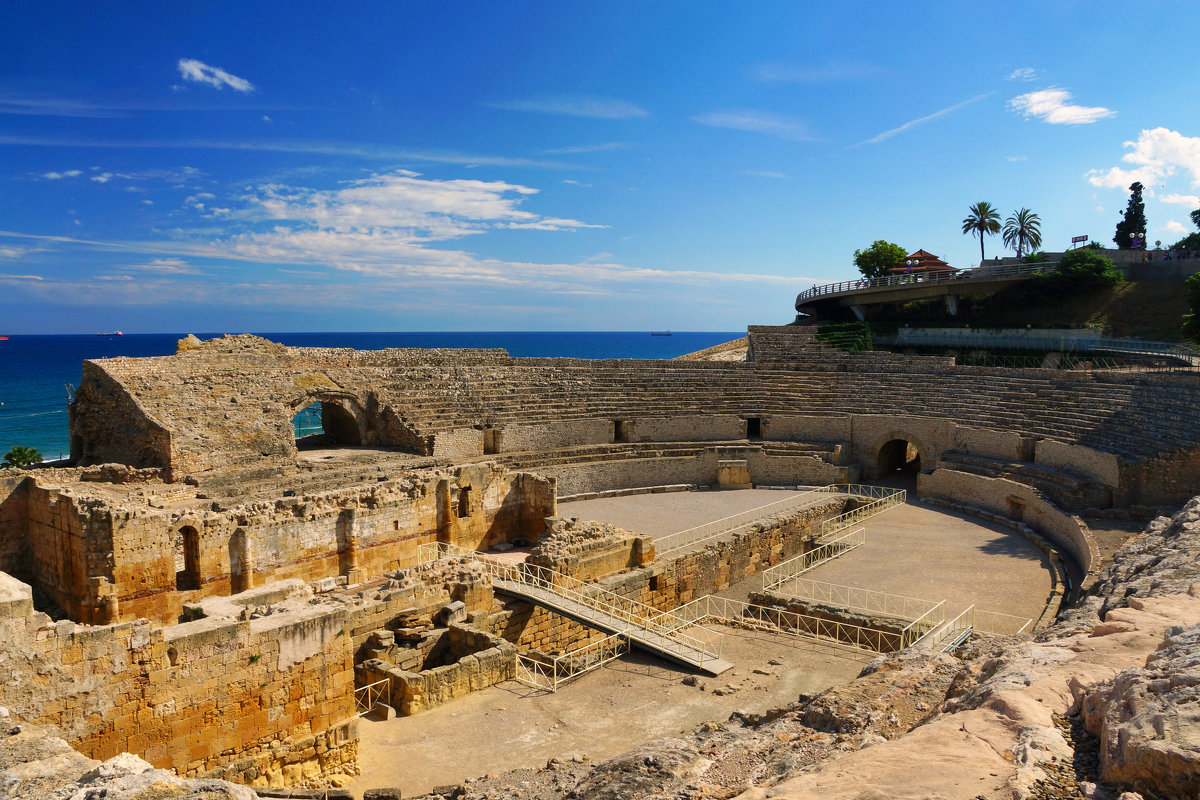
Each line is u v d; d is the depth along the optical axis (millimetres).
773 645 31281
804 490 56781
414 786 19672
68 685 16625
